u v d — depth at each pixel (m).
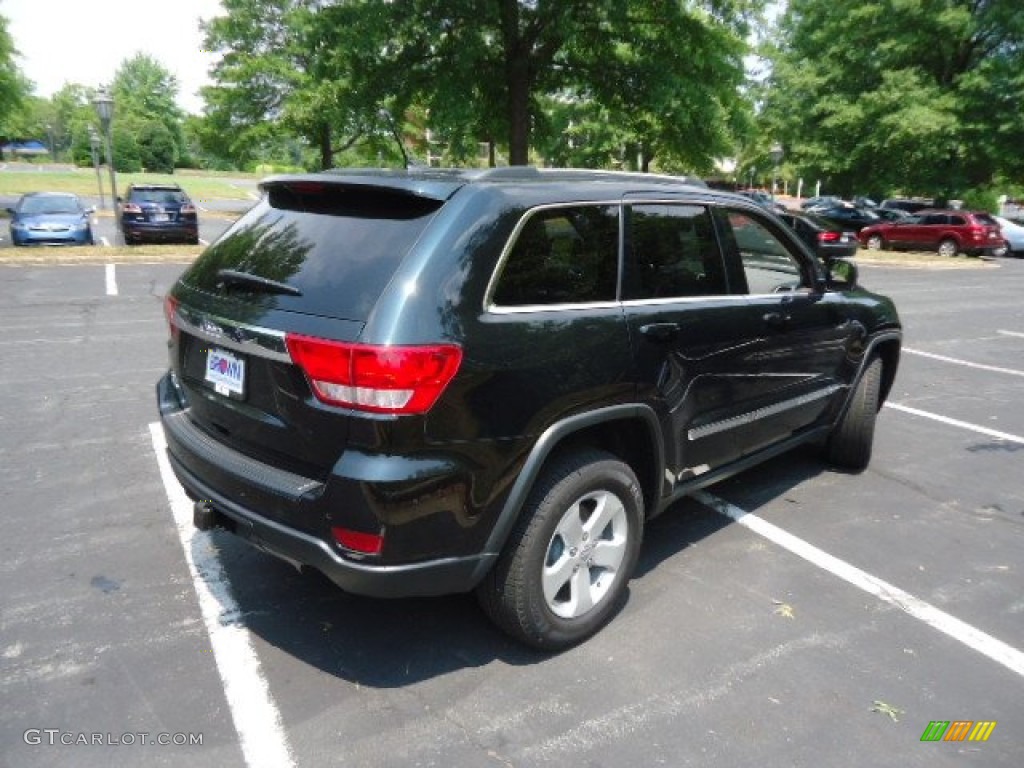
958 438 5.95
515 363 2.65
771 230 4.09
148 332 8.61
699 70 18.16
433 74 18.45
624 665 2.97
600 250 3.08
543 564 2.87
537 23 17.47
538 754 2.49
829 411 4.70
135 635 3.06
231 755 2.46
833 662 3.03
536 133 21.23
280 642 3.06
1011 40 27.75
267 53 31.23
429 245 2.58
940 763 2.52
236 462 2.79
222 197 44.72
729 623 3.28
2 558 3.61
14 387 6.37
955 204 33.00
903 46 27.89
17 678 2.78
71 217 17.92
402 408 2.41
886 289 16.30
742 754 2.52
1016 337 10.65
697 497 4.65
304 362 2.49
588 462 2.97
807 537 4.13
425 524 2.51
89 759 2.42
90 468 4.71
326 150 31.80
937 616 3.39
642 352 3.11
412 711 2.68
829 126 29.81
